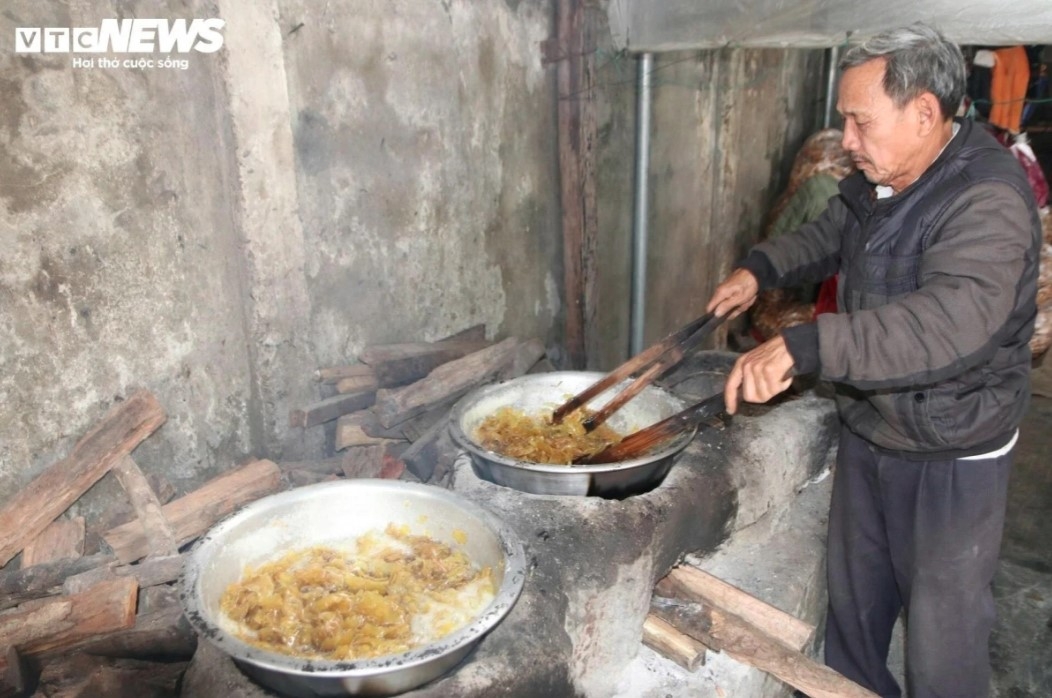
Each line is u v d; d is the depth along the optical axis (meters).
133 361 2.23
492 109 3.19
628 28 3.60
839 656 2.54
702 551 2.20
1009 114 4.93
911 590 2.12
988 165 1.71
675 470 2.16
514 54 3.25
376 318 2.88
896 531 2.13
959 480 1.96
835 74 6.54
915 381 1.60
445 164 3.02
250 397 2.59
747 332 5.78
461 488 1.99
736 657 1.98
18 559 2.06
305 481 2.48
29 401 2.02
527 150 3.44
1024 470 4.23
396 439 2.71
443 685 1.36
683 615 2.07
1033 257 1.73
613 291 4.34
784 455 2.50
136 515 2.21
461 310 3.26
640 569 1.85
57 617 1.80
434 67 2.88
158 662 1.89
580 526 1.83
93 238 2.08
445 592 1.55
